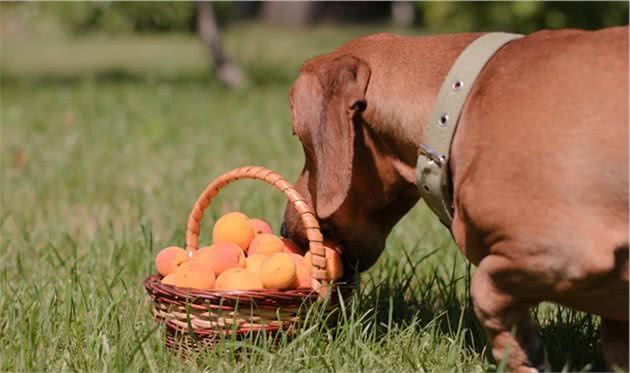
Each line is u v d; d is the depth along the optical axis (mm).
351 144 5199
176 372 5461
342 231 5785
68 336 5961
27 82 25234
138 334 5887
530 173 4535
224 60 24078
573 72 4621
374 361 5570
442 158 4988
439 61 5199
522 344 4977
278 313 5586
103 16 24625
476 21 17375
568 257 4477
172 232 8711
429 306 6672
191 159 13508
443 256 7730
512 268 4660
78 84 24234
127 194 11031
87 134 15898
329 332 5684
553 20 16422
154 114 18062
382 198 5574
